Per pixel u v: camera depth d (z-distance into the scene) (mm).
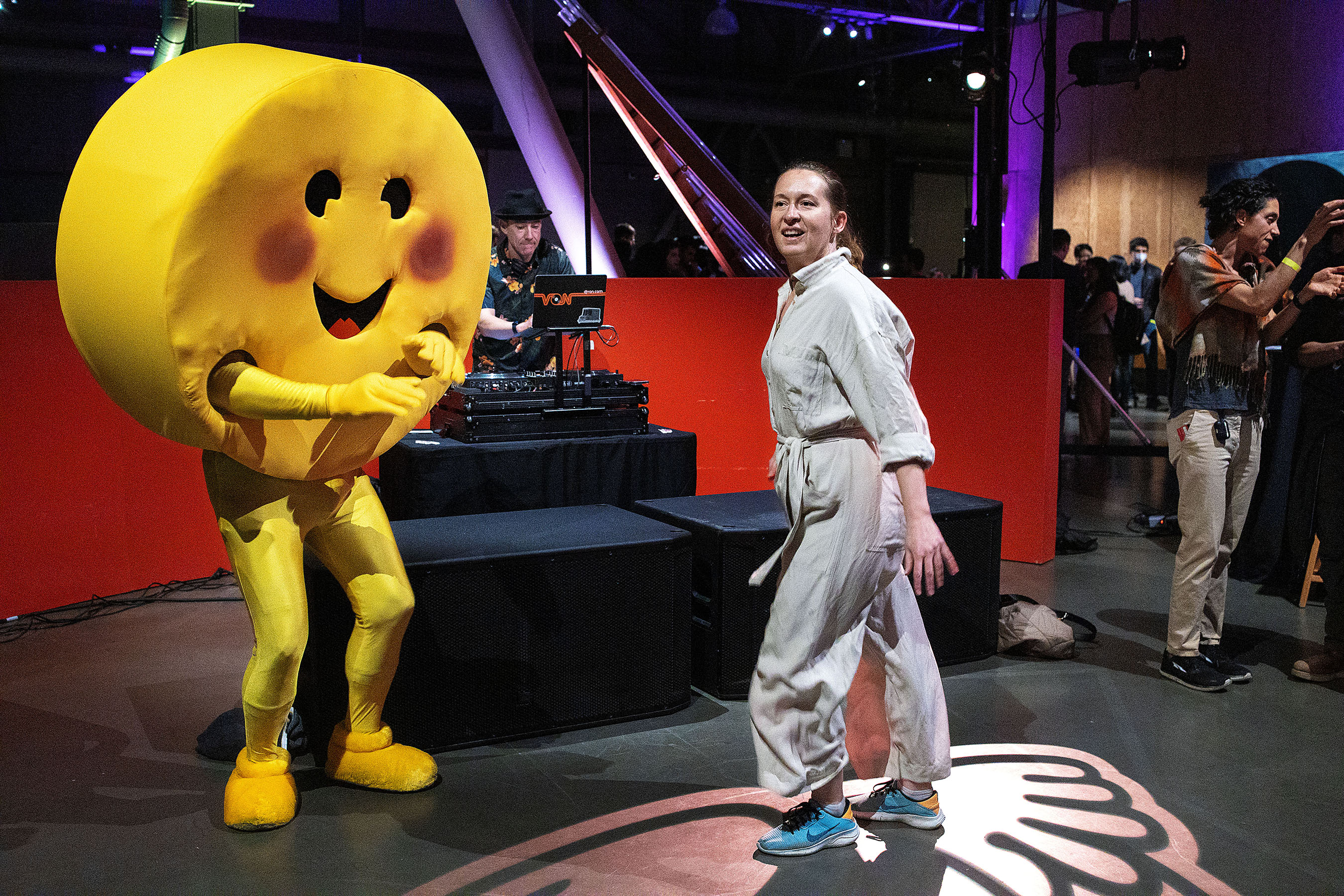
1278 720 3443
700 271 9516
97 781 3016
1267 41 10273
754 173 15797
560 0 6531
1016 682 3775
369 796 2932
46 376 4422
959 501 4035
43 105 11141
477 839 2693
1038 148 12117
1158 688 3723
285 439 2537
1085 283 9016
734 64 14680
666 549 3414
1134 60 6941
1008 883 2490
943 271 17500
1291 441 4938
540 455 4145
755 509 3881
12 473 4352
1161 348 12977
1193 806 2865
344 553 2814
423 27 12031
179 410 2350
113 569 4707
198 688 3699
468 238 2775
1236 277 3525
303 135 2338
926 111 16156
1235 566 5137
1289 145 10219
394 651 2893
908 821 2740
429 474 3955
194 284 2246
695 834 2721
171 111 2301
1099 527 6207
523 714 3285
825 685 2475
